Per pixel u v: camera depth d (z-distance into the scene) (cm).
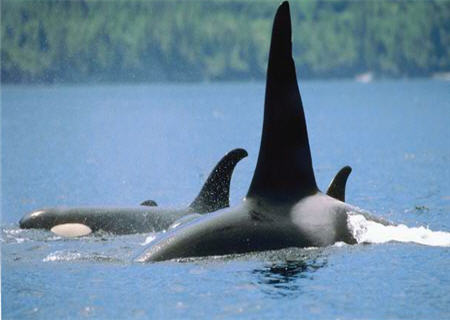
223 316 4306
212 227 5275
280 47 5406
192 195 10031
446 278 4803
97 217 7231
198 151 15362
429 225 7006
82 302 4550
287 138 5500
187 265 5062
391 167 11825
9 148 16438
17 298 4653
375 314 4291
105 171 12450
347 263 5056
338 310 4344
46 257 5666
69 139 18350
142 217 7269
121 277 4950
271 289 4659
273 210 5384
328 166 12262
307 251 5206
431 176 10550
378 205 8162
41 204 9512
